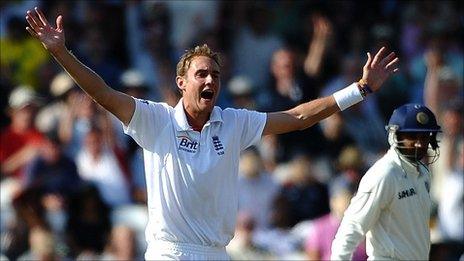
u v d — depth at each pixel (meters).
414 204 31.12
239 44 57.38
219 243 28.27
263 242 47.12
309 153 53.38
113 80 54.41
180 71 28.42
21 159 50.25
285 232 48.19
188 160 27.94
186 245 28.06
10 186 49.16
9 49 54.56
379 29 59.09
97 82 27.44
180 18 57.53
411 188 31.09
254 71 57.31
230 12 57.84
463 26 60.47
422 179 31.38
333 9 59.06
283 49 56.94
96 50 55.16
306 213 50.16
